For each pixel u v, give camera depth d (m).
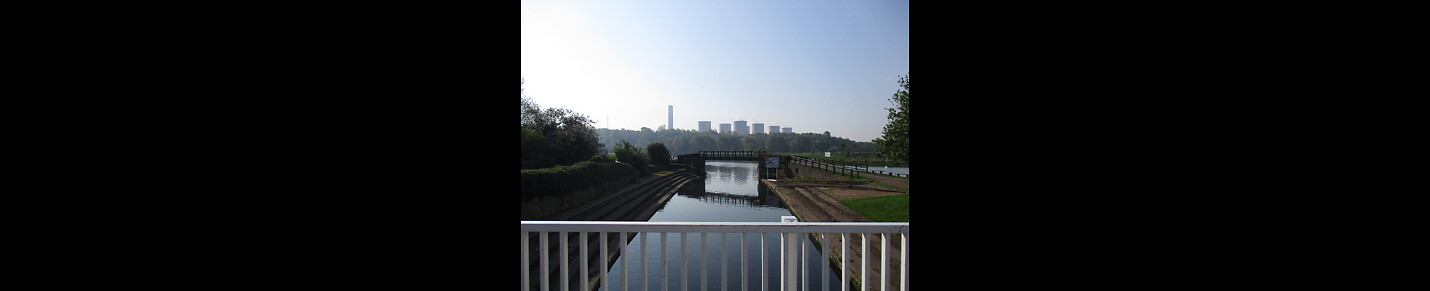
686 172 39.84
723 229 2.08
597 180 21.98
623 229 2.08
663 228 2.07
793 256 2.12
